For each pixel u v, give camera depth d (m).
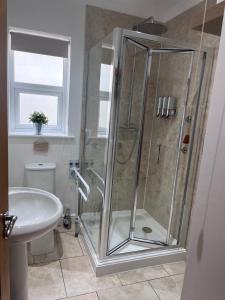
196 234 0.80
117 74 1.58
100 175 1.83
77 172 2.16
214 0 1.71
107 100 1.67
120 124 1.75
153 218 2.45
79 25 2.09
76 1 2.03
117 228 2.10
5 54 0.71
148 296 1.55
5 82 0.72
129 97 1.80
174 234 2.11
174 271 1.81
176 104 2.10
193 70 1.87
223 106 0.69
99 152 1.86
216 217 0.71
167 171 2.23
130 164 2.02
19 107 2.18
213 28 1.25
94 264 1.73
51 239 1.92
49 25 2.00
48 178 2.08
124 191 2.05
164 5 2.11
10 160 2.12
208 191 0.74
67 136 2.24
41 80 2.20
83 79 2.21
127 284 1.64
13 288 1.22
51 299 1.47
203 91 1.80
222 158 0.69
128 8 2.16
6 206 0.78
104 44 1.73
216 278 0.70
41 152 2.20
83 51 2.15
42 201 1.44
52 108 2.29
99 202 1.82
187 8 2.03
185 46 1.78
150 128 2.47
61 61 2.23
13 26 1.90
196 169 1.89
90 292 1.55
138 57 1.78
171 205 2.12
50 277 1.65
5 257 0.79
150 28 2.03
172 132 2.16
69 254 1.92
